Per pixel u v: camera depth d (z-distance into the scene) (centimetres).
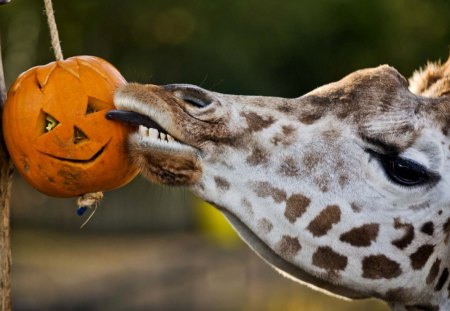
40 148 700
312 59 2923
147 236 3300
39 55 2873
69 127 698
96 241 3200
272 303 2408
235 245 3005
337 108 768
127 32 2955
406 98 767
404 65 2848
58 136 698
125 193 3312
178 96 720
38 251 3019
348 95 772
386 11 2858
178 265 2827
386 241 762
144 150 705
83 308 2461
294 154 754
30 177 713
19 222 3312
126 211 3334
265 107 761
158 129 705
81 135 709
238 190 744
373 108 761
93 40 2911
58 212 3341
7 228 734
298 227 752
